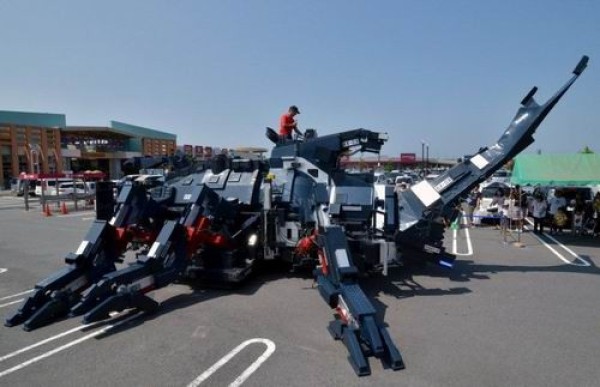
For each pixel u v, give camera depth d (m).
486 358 4.07
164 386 3.58
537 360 4.03
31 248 10.67
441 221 7.34
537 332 4.74
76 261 5.46
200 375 3.76
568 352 4.21
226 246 6.55
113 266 5.92
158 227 6.70
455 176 7.20
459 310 5.51
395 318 5.20
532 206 13.86
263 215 7.04
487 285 6.77
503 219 13.02
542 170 12.91
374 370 3.83
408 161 87.81
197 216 5.97
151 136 59.56
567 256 9.35
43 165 45.12
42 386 3.59
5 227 15.27
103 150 53.16
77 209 22.73
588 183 12.25
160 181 8.30
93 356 4.16
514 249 10.32
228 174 7.65
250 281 6.95
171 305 5.70
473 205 17.30
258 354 4.18
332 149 7.43
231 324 4.99
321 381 3.64
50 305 5.04
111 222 6.00
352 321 4.29
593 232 12.66
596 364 3.95
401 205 7.26
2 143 42.38
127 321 5.11
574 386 3.55
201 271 6.37
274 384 3.59
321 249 5.42
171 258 5.70
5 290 6.70
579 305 5.71
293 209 7.18
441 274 7.51
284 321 5.09
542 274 7.55
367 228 6.22
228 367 3.91
